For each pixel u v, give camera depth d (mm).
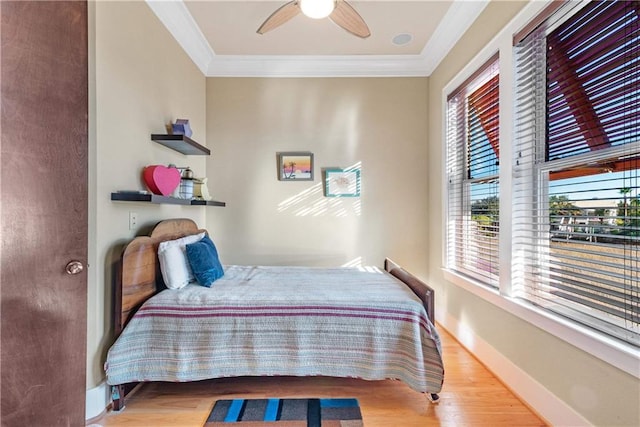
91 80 1539
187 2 2256
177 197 2289
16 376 1042
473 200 2406
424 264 3133
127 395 1694
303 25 2531
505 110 1856
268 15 2406
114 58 1699
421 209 3145
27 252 1061
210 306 1669
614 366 1183
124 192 1713
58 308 1129
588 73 1359
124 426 1492
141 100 1977
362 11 2338
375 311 1666
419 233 3141
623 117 1196
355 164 3139
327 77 3131
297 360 1646
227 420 1527
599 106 1305
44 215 1094
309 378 1916
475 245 2338
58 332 1129
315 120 3135
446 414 1582
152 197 1755
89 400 1521
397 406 1643
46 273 1100
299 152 3119
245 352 1647
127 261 1647
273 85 3137
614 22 1238
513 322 1770
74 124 1159
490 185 2174
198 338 1642
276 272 2410
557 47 1533
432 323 1647
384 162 3141
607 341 1210
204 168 3107
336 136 3139
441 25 2514
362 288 1911
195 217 2883
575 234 1427
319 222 3133
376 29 2578
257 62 3059
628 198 1178
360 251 3141
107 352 1612
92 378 1539
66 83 1140
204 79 3094
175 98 2471
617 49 1224
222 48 2883
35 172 1072
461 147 2588
